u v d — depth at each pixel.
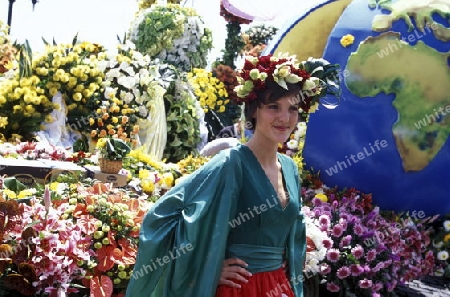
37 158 6.26
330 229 5.32
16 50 12.86
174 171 6.37
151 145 8.96
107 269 4.00
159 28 14.07
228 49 14.85
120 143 5.59
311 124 6.24
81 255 3.87
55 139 7.96
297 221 3.12
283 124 2.92
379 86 5.96
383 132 6.00
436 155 6.02
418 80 5.93
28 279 3.70
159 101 9.09
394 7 6.11
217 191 2.77
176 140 9.84
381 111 5.98
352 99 6.04
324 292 5.63
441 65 5.95
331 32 6.37
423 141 5.99
